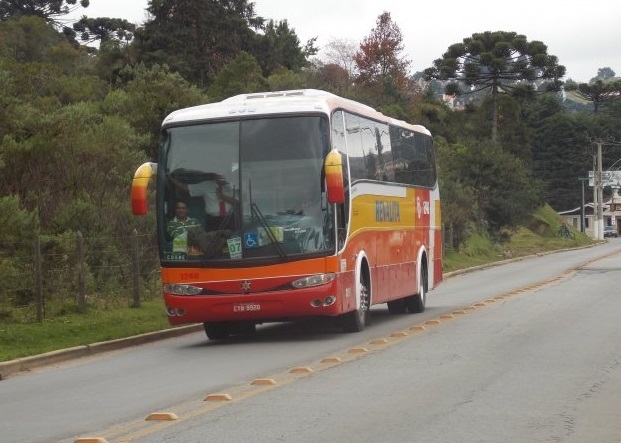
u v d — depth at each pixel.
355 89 65.00
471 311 23.64
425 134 27.78
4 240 22.20
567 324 19.95
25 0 88.69
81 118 27.50
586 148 122.62
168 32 59.31
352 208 19.78
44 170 25.97
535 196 68.19
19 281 22.22
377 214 21.89
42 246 23.28
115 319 22.52
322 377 13.36
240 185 18.52
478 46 74.56
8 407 12.28
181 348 19.00
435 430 9.65
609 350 15.79
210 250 18.45
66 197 26.44
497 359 14.86
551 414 10.42
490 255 60.28
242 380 13.62
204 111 19.08
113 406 11.86
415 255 25.42
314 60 85.94
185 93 36.59
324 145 18.53
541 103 126.56
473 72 74.81
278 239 18.33
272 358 16.22
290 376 13.66
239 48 61.91
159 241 18.84
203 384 13.39
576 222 130.75
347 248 19.19
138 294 25.06
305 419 10.30
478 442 9.06
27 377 15.64
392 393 11.90
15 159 24.97
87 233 25.44
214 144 18.78
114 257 25.56
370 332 20.12
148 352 18.55
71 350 18.06
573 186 122.88
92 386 13.92
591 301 25.80
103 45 59.97
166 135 19.06
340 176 17.78
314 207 18.39
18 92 33.19
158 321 23.09
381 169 22.48
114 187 27.94
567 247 81.31
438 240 28.52
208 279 18.44
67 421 10.91
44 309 22.08
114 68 57.53
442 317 22.31
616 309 23.33
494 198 65.56
